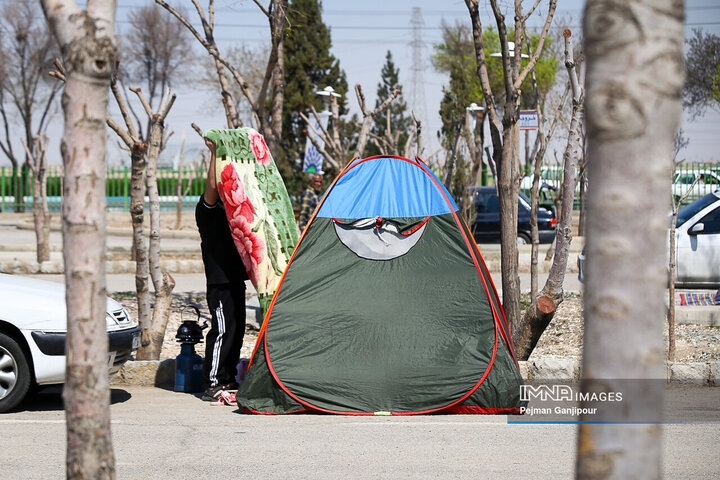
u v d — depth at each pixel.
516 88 12.48
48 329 10.11
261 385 10.22
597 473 2.72
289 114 53.62
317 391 10.10
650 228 2.60
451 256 10.97
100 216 3.93
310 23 55.16
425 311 10.59
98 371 3.93
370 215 11.16
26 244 34.84
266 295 10.89
